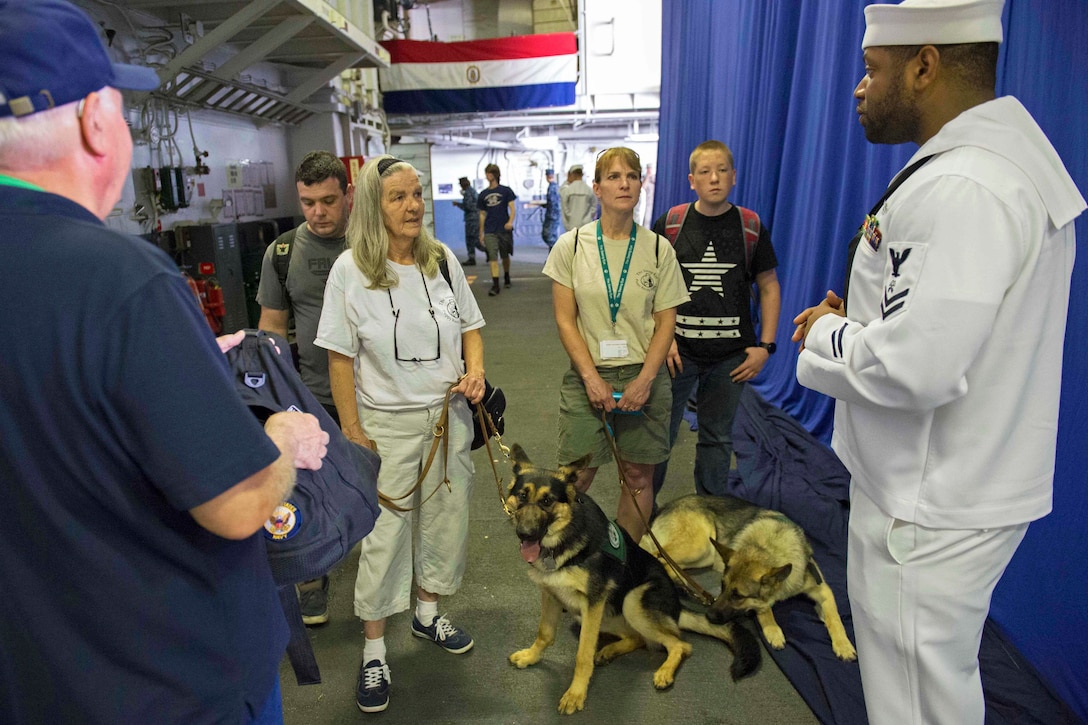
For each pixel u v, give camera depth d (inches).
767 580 107.3
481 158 894.4
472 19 737.0
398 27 588.7
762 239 136.9
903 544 60.2
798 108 216.4
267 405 60.4
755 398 241.8
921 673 60.8
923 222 54.2
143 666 39.0
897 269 55.7
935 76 58.9
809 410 214.4
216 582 41.8
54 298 34.6
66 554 37.0
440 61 533.6
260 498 39.9
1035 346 56.0
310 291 112.2
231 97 282.5
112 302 35.0
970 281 51.1
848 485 167.9
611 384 116.6
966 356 51.8
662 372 120.6
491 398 106.3
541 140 779.4
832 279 188.4
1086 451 91.2
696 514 132.3
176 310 36.9
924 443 58.4
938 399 53.4
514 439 203.2
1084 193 90.1
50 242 35.0
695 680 103.3
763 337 140.1
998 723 90.2
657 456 121.8
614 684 102.8
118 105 40.6
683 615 114.2
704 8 322.3
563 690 101.7
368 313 92.9
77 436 35.7
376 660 98.0
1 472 35.9
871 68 62.9
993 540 58.4
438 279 97.7
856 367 57.7
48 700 38.6
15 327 34.5
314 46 298.0
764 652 110.0
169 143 236.5
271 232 312.2
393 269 93.9
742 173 268.7
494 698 99.9
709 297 135.1
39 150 35.6
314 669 75.3
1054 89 96.4
